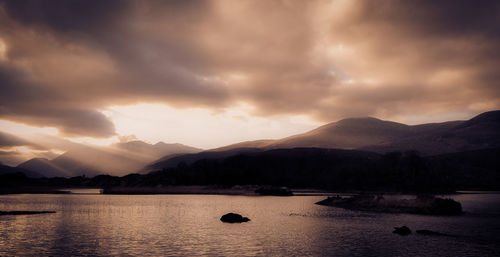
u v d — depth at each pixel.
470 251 28.44
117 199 102.69
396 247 30.08
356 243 32.00
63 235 36.16
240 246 30.47
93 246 30.28
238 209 69.00
